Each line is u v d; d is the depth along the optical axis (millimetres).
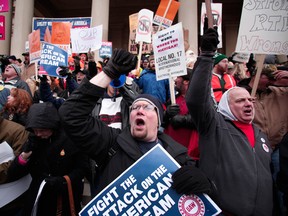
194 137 3027
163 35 2895
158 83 3924
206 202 1665
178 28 2754
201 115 2072
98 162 1959
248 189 2029
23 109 3117
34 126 2396
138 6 18297
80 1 18672
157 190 1719
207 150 2146
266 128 3197
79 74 4320
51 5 19062
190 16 12016
